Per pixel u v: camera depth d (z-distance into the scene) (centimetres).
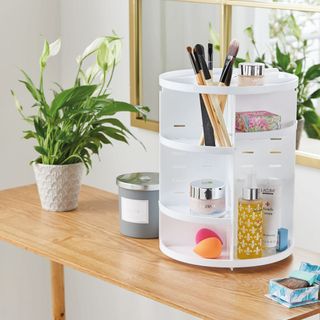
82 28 303
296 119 233
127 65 288
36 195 267
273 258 207
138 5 277
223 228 213
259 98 207
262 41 241
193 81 215
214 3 253
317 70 229
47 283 330
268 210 209
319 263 209
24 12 304
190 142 213
